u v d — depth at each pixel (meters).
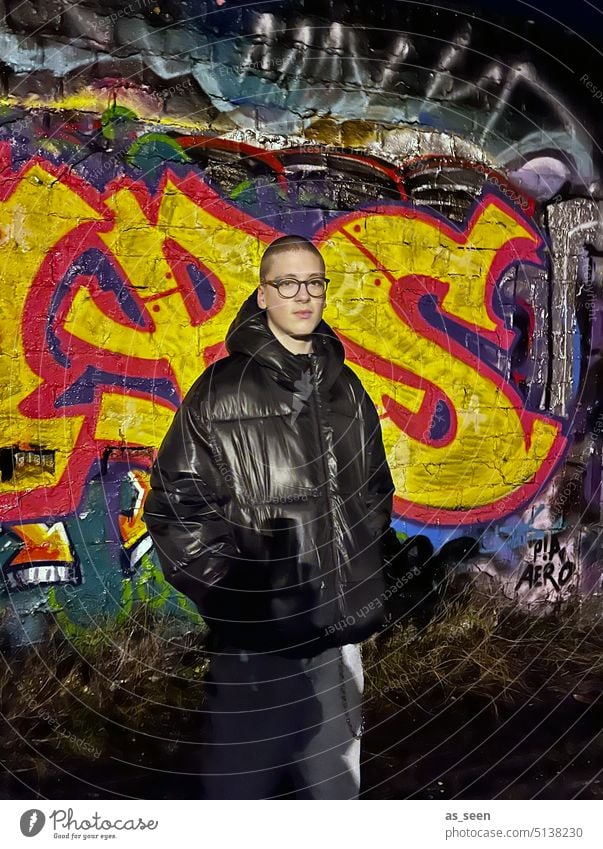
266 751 1.99
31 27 2.75
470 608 3.31
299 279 2.04
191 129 2.98
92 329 2.88
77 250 2.85
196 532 1.93
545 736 2.67
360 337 3.27
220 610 1.94
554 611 3.62
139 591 2.95
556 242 3.64
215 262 3.04
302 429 1.98
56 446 2.84
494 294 3.52
